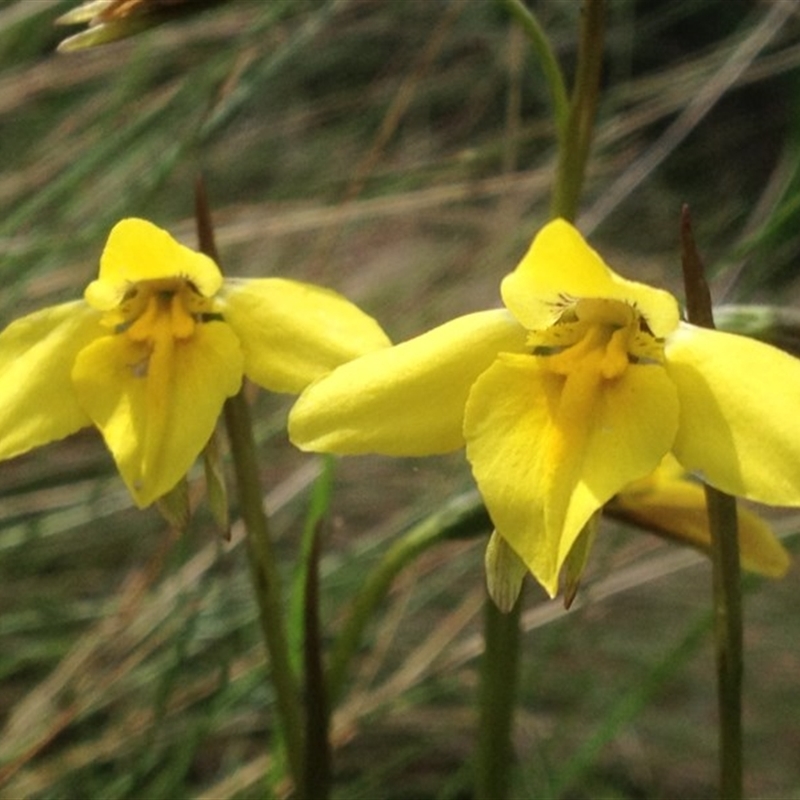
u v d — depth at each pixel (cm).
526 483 15
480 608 25
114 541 27
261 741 25
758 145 36
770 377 15
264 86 30
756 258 26
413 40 33
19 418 17
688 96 30
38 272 25
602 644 27
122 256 16
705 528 18
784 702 26
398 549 18
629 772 25
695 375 15
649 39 36
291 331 16
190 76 26
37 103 29
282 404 27
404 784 25
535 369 16
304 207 29
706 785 25
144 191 25
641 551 25
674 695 27
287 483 26
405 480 29
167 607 24
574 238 15
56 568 26
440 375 16
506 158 29
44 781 22
